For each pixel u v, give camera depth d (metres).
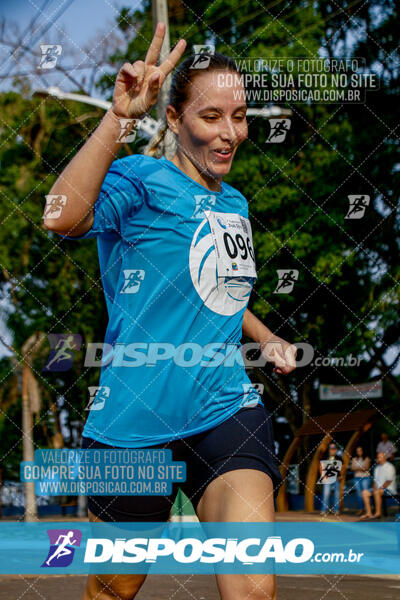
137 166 2.78
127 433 2.75
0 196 15.99
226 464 2.62
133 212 2.74
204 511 2.66
